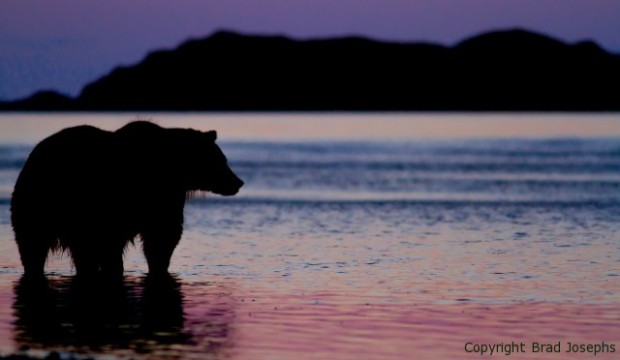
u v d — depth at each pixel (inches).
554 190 4461.1
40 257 2033.7
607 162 6584.6
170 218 2050.9
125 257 2365.9
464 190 4473.4
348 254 2410.2
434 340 1528.1
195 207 3636.8
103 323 1631.4
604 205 3727.9
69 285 1978.3
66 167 2000.5
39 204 2004.2
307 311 1732.3
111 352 1439.5
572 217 3289.9
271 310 1737.2
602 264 2258.9
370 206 3676.2
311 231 2891.2
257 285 1983.3
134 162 2030.0
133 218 2025.1
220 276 2086.6
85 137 2030.0
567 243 2625.5
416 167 6131.9
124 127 2084.2
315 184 4835.1
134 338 1526.8
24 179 2028.8
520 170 5866.1
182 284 1995.6
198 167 2087.8
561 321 1665.8
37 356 1408.7
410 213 3417.8
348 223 3102.9
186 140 2092.8
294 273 2126.0
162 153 2052.2
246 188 4574.3
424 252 2449.6
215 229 2950.3
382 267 2207.2
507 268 2197.3
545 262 2288.4
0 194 4183.1
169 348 1466.5
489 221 3166.8
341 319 1668.3
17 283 1999.3
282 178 5206.7
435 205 3722.9
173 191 2054.6
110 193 1993.1
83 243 1985.7
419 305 1787.6
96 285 1982.0
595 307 1780.3
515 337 1549.0
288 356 1427.2
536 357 1438.2
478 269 2183.8
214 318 1672.0
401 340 1525.6
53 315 1694.1
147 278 2069.4
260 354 1435.8
